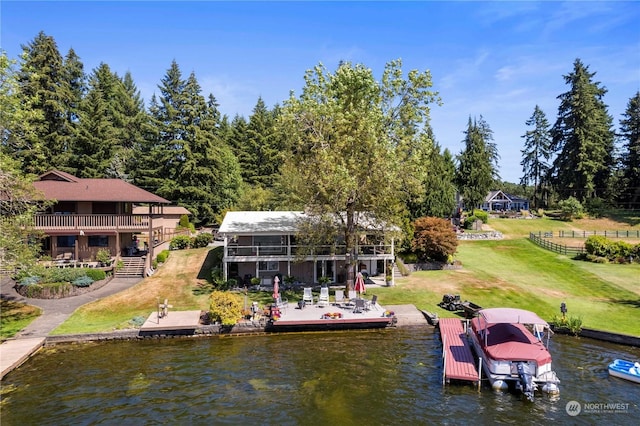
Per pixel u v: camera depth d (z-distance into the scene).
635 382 18.64
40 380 19.05
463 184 64.31
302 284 35.41
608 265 40.66
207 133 63.84
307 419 15.68
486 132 93.12
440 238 40.78
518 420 15.62
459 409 16.47
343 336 25.38
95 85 71.00
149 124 65.56
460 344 22.97
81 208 39.25
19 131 26.84
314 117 30.88
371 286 35.28
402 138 31.83
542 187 87.25
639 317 27.00
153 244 40.41
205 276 36.72
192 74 68.62
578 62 69.38
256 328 26.03
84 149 58.47
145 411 16.23
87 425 15.23
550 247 48.72
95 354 22.36
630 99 70.69
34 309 28.45
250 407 16.56
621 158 71.19
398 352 22.59
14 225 24.19
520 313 20.75
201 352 22.67
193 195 63.16
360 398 17.36
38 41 56.00
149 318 26.83
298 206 39.09
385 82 31.69
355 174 29.91
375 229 34.22
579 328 24.91
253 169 77.88
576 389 18.11
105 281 34.34
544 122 83.56
